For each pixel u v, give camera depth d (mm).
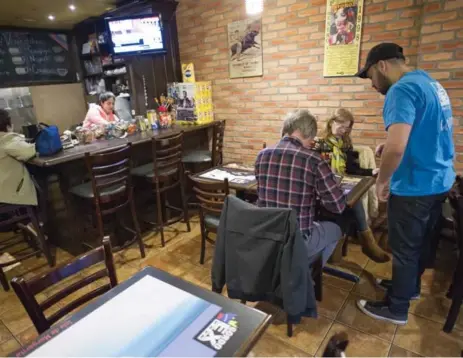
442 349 1593
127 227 2797
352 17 2496
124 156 2320
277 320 1829
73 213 2547
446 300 1931
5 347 1768
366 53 2521
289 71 2938
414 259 1615
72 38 5375
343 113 2381
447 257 2381
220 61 3383
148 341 896
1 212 2252
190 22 3494
